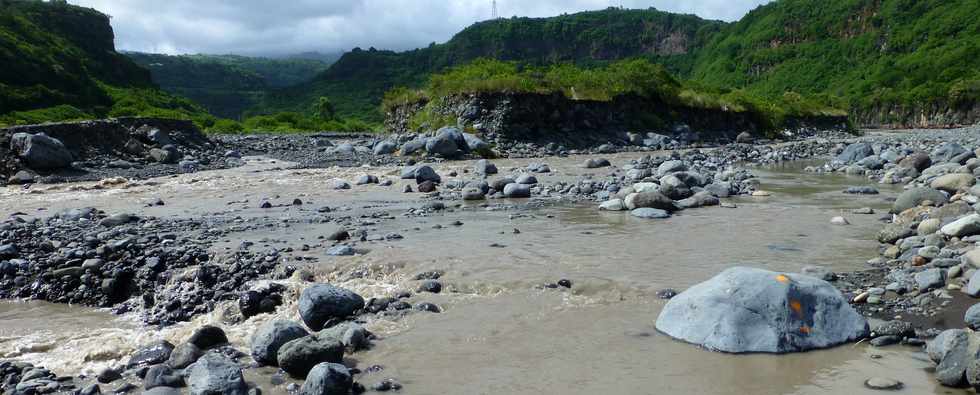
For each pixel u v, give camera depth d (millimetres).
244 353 5344
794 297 5145
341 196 13797
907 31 115688
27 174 16469
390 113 30422
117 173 17750
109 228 10125
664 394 4273
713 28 184000
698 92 34000
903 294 6055
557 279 6883
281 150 24250
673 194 12094
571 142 25891
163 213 11859
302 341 4875
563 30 197250
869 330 5152
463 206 12078
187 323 6523
